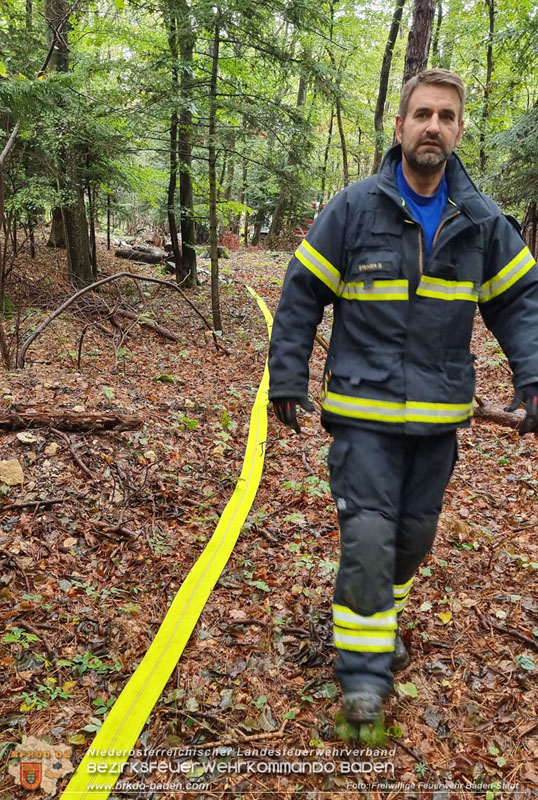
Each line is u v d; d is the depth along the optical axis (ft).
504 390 20.70
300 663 8.24
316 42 44.86
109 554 10.81
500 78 48.49
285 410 6.89
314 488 13.43
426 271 6.49
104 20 32.30
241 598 9.78
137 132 30.19
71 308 30.17
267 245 77.41
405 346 6.57
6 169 31.91
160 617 9.28
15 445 13.39
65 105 28.53
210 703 7.56
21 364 19.79
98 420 14.66
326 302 7.16
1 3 26.84
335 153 84.12
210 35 28.14
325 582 10.14
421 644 8.57
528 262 6.78
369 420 6.64
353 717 6.08
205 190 41.06
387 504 6.63
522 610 9.30
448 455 7.05
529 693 7.60
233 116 30.35
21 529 10.94
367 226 6.57
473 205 6.55
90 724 7.17
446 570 10.42
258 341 30.78
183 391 20.77
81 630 8.87
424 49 26.71
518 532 11.78
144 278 25.21
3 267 25.55
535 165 30.35
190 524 12.00
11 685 7.73
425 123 6.34
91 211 38.86
